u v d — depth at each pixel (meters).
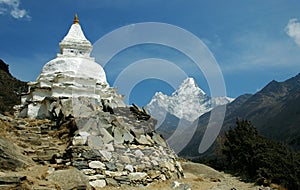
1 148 14.91
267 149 26.72
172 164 20.38
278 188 21.39
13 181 12.16
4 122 19.69
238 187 21.27
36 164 16.06
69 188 13.35
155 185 17.48
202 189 18.45
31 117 23.34
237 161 29.44
